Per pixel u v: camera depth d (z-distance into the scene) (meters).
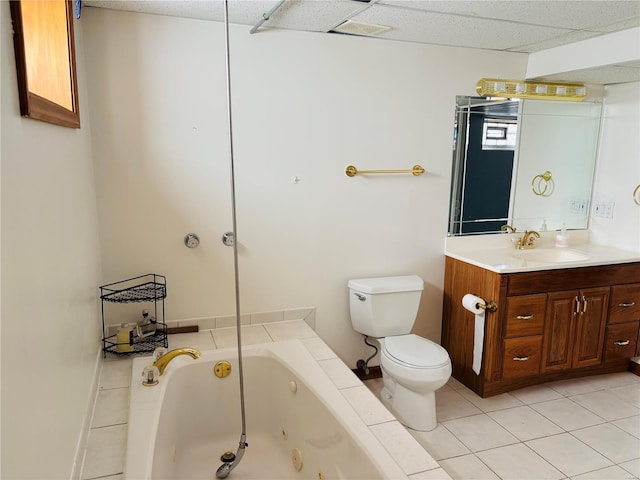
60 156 1.42
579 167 3.52
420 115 2.99
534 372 2.97
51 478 1.09
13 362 0.83
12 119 0.91
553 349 2.99
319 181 2.82
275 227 2.76
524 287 2.82
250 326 2.77
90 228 2.10
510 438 2.55
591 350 3.11
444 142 3.09
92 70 2.28
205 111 2.51
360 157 2.90
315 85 2.72
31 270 0.99
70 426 1.35
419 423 2.62
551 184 3.46
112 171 2.39
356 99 2.82
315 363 2.27
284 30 2.60
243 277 2.74
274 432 2.39
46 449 1.05
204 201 2.58
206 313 2.69
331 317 3.00
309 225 2.84
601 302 3.07
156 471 1.63
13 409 0.82
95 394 1.93
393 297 2.86
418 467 1.54
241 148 2.62
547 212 3.49
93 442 1.64
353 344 3.10
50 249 1.20
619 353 3.21
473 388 3.03
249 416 2.42
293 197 2.78
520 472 2.28
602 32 2.65
